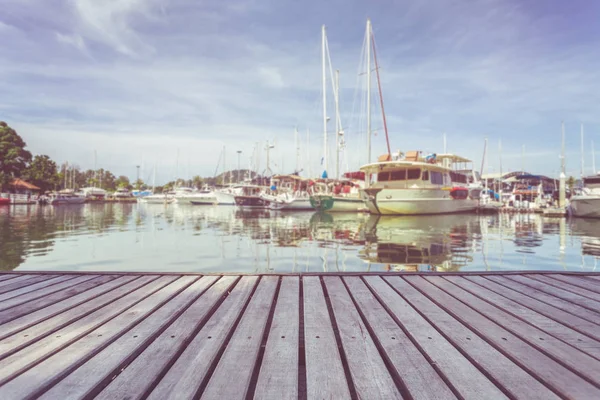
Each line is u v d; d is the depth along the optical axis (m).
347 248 9.32
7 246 9.95
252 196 35.03
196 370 1.73
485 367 1.78
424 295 3.16
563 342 2.09
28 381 1.61
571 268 6.59
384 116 25.70
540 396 1.52
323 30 28.73
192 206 45.19
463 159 24.91
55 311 2.64
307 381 1.65
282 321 2.47
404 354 1.94
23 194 47.38
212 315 2.59
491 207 26.22
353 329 2.32
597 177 21.08
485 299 3.01
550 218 21.59
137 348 1.98
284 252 8.73
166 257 8.07
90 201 62.47
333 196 26.36
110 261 7.61
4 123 47.41
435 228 14.77
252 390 1.66
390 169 20.97
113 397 1.49
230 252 8.76
